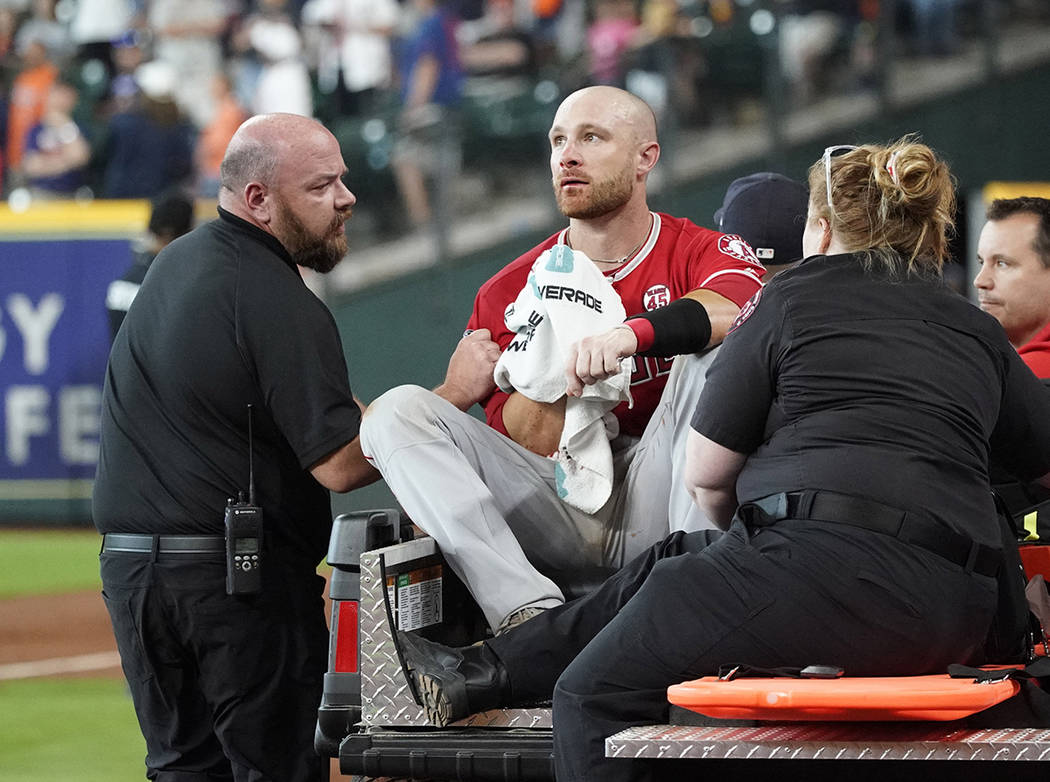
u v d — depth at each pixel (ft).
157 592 46.85
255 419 46.93
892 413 36.60
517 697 39.68
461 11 183.52
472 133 168.96
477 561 41.81
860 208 38.68
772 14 168.86
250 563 46.06
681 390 44.04
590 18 181.27
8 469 163.53
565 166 47.16
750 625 35.86
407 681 39.27
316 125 49.01
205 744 49.01
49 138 173.27
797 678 35.37
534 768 38.32
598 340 41.32
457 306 169.48
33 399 162.91
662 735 35.32
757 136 168.35
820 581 35.60
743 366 37.88
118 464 47.73
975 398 37.42
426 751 38.86
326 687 40.75
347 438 46.06
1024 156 173.47
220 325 46.60
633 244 48.67
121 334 48.75
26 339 162.61
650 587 37.17
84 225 161.27
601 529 46.11
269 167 47.96
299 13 180.04
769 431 37.86
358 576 40.83
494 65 178.70
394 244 169.37
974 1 172.24
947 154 173.37
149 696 48.62
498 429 47.80
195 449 46.83
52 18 185.98
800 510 36.29
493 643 39.88
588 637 39.78
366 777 39.70
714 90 168.25
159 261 49.03
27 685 89.66
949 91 172.35
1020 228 56.65
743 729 36.11
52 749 72.95
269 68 178.50
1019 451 40.06
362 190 169.07
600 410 44.55
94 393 161.89
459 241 169.17
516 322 45.19
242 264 47.37
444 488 42.04
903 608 35.45
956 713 33.65
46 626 109.70
